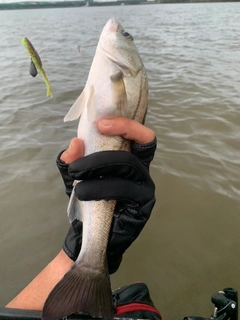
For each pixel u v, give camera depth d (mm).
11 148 1080
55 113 1380
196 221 781
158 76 2037
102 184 279
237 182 911
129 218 297
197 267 664
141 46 3238
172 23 5660
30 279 629
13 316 280
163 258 685
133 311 311
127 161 278
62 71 2168
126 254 693
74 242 323
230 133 1185
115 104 317
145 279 640
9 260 670
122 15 8266
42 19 7598
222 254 693
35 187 883
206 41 3498
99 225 301
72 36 3973
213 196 858
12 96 1633
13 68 2273
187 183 908
